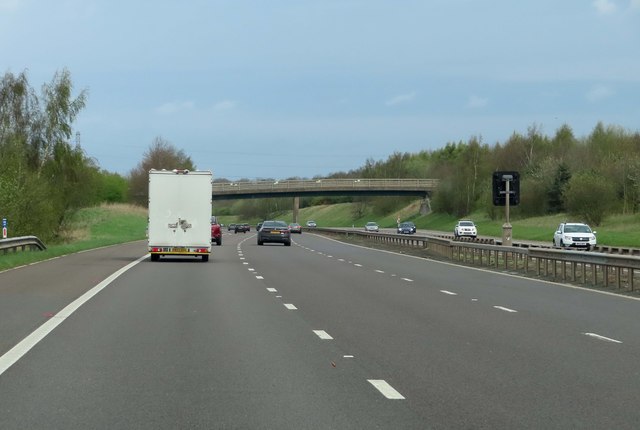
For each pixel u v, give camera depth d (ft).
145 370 35.83
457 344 43.98
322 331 49.03
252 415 27.53
